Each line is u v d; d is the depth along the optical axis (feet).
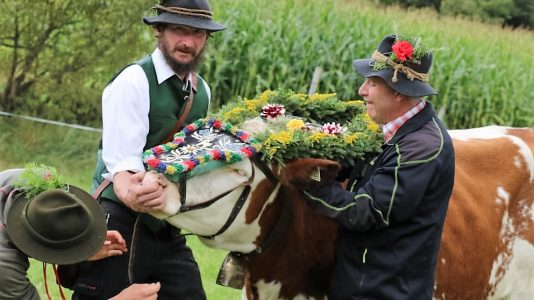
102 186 12.39
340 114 13.03
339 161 11.71
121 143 11.98
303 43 39.32
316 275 12.61
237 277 12.53
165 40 12.36
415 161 11.24
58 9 32.32
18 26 32.60
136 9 32.78
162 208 10.62
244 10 39.06
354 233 11.71
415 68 11.49
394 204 11.16
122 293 10.82
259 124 11.84
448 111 42.88
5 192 10.13
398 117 11.70
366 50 40.81
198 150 11.03
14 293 9.81
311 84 37.50
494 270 14.37
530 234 14.71
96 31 33.09
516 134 15.85
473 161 14.64
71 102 34.40
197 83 13.07
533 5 80.48
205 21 12.33
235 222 11.42
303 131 11.64
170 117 12.47
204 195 10.98
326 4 41.29
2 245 9.80
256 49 38.65
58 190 9.81
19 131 32.76
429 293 11.79
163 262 13.03
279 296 12.56
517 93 43.37
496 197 14.46
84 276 12.35
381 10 45.88
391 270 11.49
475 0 76.02
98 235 10.09
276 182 11.67
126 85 12.09
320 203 11.23
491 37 48.62
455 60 42.04
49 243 9.63
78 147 32.91
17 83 33.65
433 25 46.29
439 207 11.67
